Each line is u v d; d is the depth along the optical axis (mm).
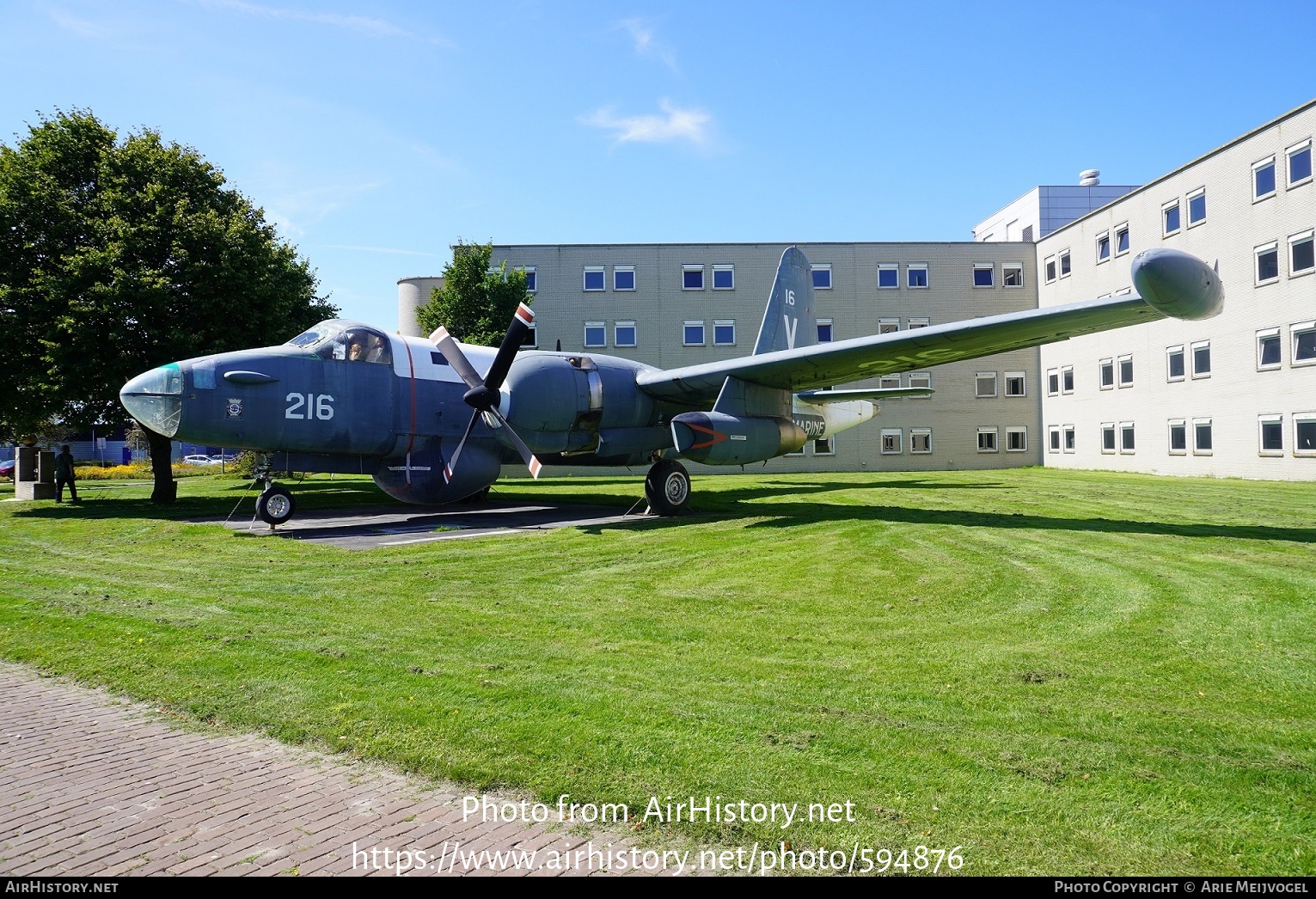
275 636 5871
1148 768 3539
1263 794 3277
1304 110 21594
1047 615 6438
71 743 4066
